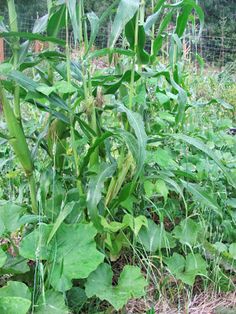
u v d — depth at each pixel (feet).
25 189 5.84
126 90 5.32
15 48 4.38
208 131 7.35
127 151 5.01
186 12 5.19
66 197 4.70
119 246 4.77
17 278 4.46
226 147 7.52
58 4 4.51
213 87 13.48
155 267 4.83
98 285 4.12
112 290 4.10
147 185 4.66
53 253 4.01
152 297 4.72
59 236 4.10
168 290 4.83
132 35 4.64
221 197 5.75
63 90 4.09
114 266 5.15
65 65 4.70
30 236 4.10
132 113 4.16
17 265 4.22
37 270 4.17
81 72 4.68
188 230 5.10
